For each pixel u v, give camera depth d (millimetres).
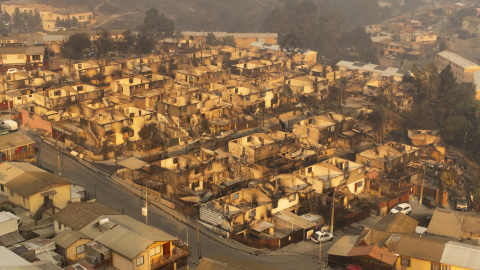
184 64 182875
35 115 119688
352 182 100875
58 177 86938
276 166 106250
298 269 76125
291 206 91312
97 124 110188
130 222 75750
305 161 109562
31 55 169625
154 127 117625
